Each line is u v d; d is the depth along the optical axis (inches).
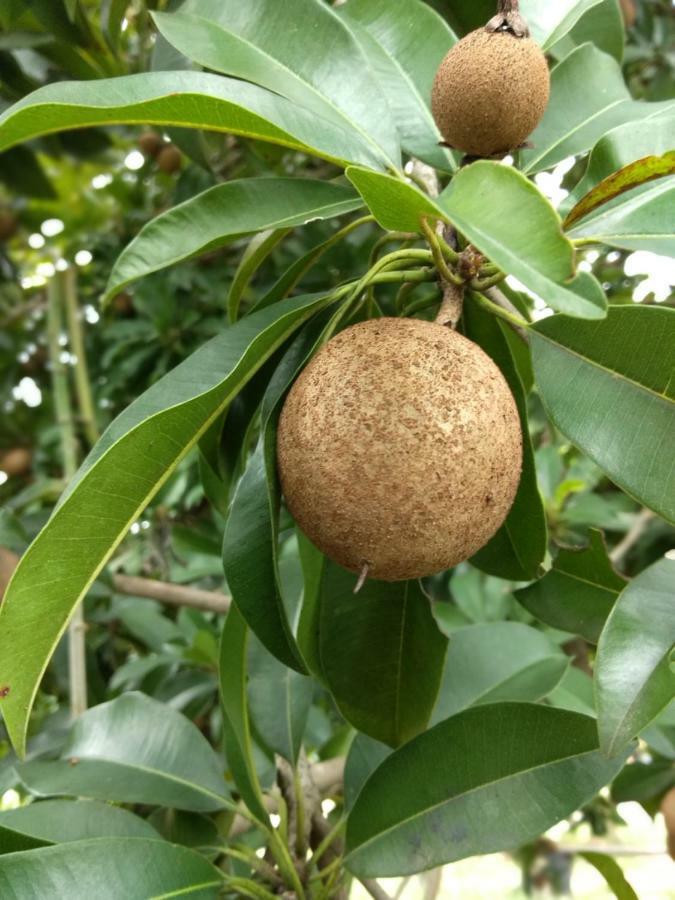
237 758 11.3
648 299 23.9
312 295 9.8
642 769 16.9
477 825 9.9
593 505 21.9
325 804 21.9
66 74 18.5
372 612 11.1
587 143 11.6
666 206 9.0
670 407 8.5
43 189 25.2
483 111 9.1
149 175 27.3
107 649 23.0
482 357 8.5
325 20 10.4
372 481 7.8
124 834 11.0
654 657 8.3
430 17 11.9
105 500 7.9
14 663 8.0
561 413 8.7
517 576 11.6
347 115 10.2
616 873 13.4
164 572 23.1
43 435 27.3
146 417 8.0
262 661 13.5
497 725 10.1
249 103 8.5
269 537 9.1
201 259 24.3
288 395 8.9
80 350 26.0
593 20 15.0
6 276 30.9
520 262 6.5
